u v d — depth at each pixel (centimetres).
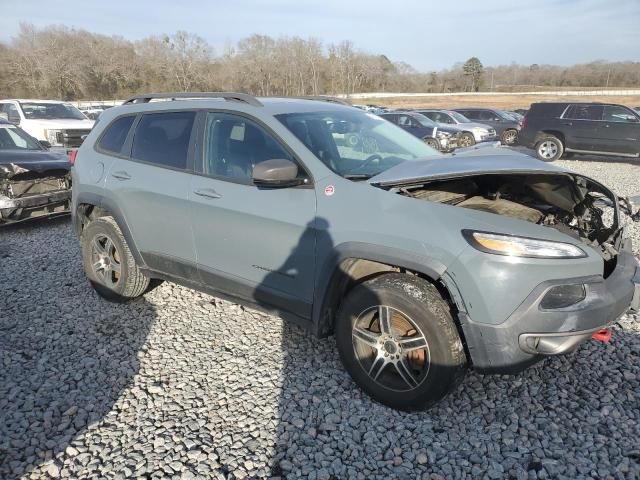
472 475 242
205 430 275
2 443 266
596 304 247
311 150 308
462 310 252
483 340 250
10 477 244
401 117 1669
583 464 246
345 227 279
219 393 307
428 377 268
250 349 356
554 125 1455
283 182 296
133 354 353
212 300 439
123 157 405
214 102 363
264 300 330
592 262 252
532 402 293
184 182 355
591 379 316
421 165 290
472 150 341
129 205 391
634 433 268
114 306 432
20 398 304
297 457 254
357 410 288
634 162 1464
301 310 311
